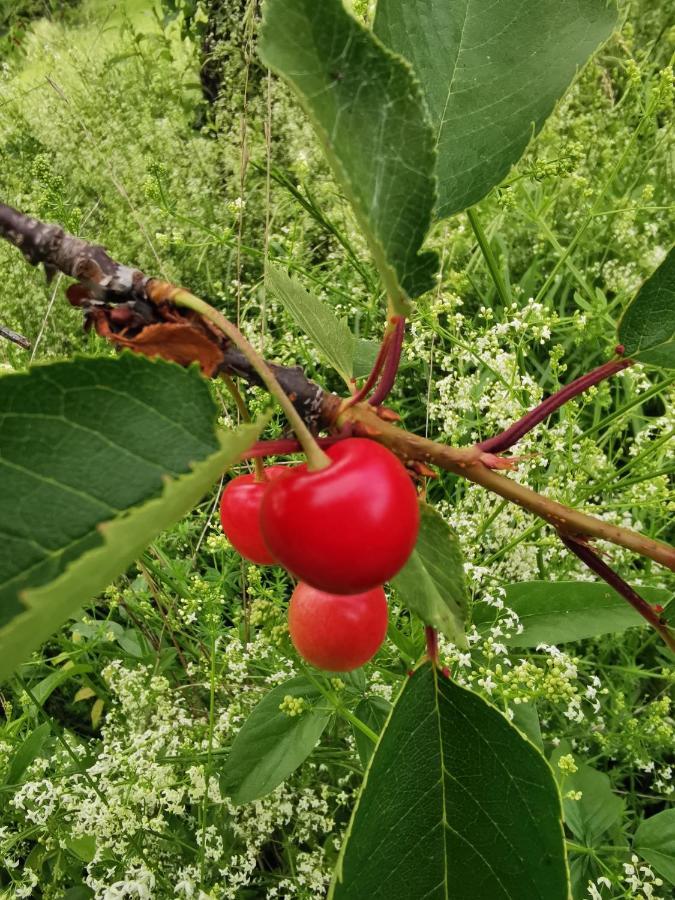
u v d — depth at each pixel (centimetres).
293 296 14
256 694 28
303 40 8
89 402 8
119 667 28
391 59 8
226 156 44
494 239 39
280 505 9
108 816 23
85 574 7
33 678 31
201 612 28
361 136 9
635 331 12
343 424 10
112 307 9
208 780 23
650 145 40
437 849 12
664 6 48
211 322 9
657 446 26
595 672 30
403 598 12
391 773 12
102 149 45
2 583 7
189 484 7
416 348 30
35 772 24
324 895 24
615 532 10
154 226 42
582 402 29
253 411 28
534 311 29
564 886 11
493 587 24
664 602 23
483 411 33
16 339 14
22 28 62
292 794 25
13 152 47
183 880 23
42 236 9
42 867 26
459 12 14
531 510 11
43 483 8
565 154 28
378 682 25
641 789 30
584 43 14
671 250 11
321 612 12
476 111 14
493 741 12
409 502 9
